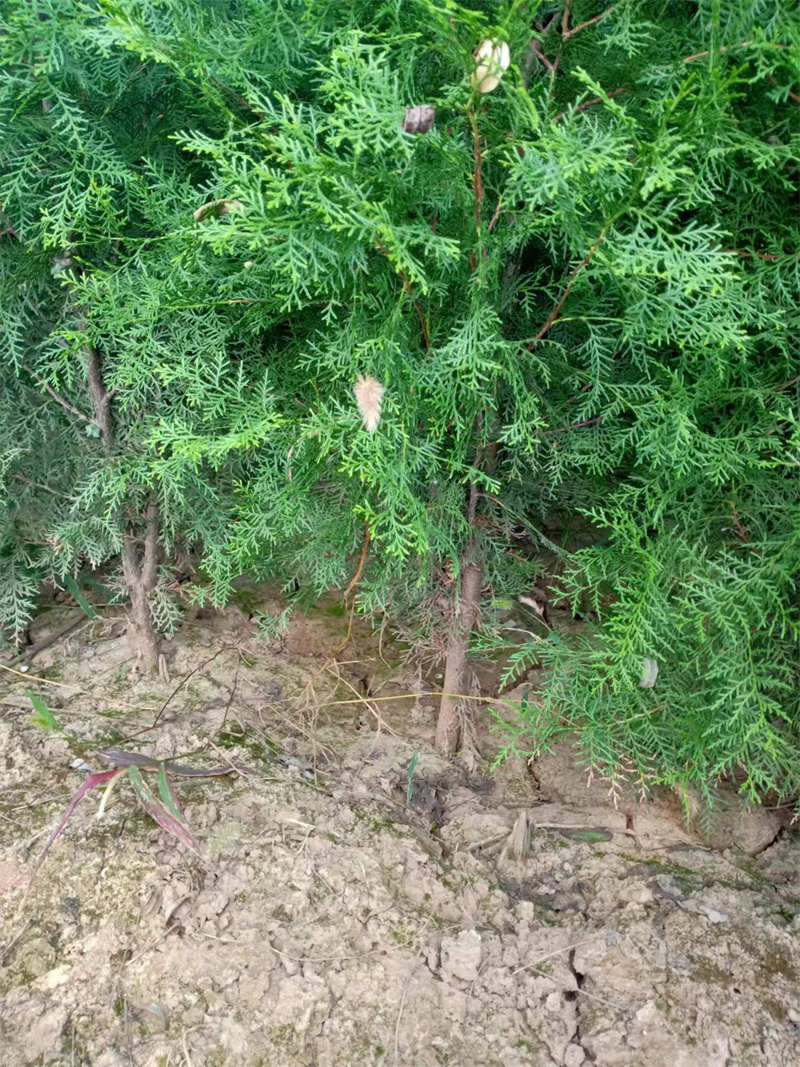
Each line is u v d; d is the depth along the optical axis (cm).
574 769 217
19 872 179
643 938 168
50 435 237
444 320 179
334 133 162
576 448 195
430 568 212
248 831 188
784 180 159
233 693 236
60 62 168
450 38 135
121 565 262
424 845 191
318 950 164
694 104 156
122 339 191
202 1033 150
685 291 141
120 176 181
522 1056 148
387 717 236
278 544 225
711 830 197
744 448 186
